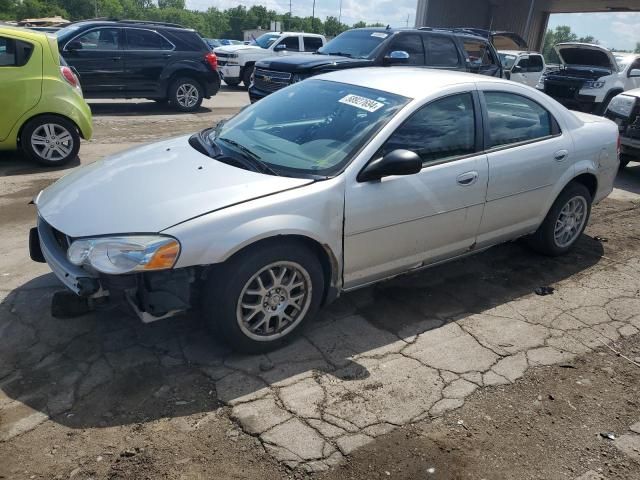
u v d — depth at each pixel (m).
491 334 3.60
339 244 3.27
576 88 12.06
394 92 3.70
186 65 11.80
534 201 4.31
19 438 2.53
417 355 3.32
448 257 3.99
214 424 2.67
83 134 7.12
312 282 3.25
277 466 2.44
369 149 3.33
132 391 2.87
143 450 2.49
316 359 3.22
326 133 3.53
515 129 4.15
